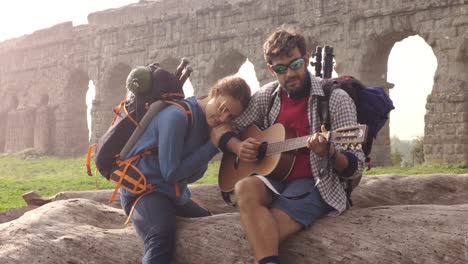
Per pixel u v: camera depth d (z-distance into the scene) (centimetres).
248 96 489
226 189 498
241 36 3422
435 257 421
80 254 502
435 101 2628
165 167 470
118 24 4172
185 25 3734
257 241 420
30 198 736
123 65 4219
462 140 2530
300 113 471
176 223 504
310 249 448
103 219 563
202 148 487
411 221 447
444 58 2628
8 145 5131
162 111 486
